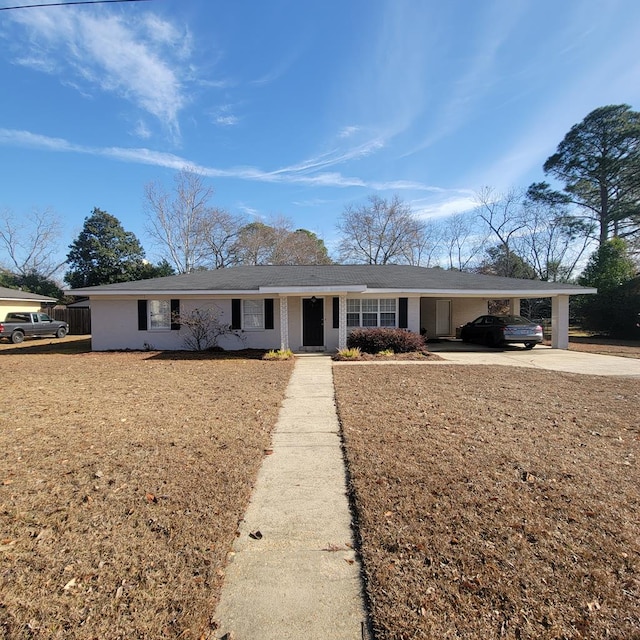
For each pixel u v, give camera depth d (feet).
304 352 47.60
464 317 68.59
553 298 52.44
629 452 14.44
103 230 115.55
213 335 48.60
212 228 117.19
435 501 10.80
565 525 9.59
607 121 95.25
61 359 41.42
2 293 78.79
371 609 7.03
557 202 107.04
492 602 7.13
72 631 6.51
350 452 14.43
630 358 42.16
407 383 27.45
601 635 6.40
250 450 14.83
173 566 8.20
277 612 7.02
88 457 14.05
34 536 9.24
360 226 122.62
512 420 18.51
